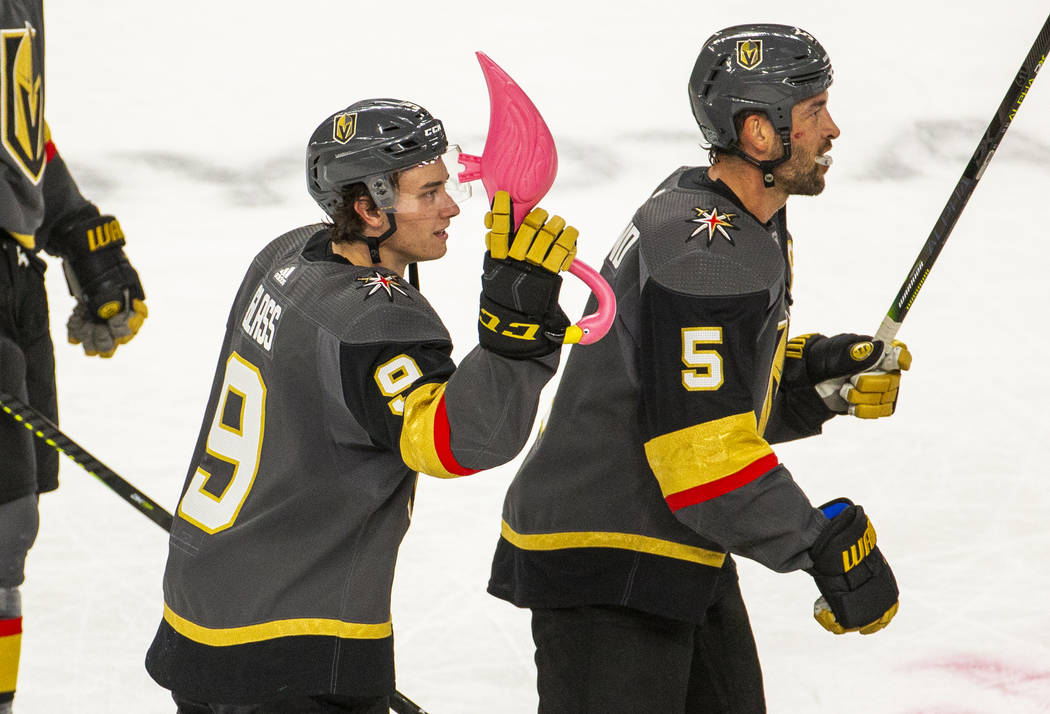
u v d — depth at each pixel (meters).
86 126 29.88
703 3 37.47
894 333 10.60
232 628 8.27
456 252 23.70
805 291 22.06
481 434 7.22
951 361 19.22
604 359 9.15
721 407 8.40
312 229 9.15
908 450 16.56
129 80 32.31
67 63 33.16
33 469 10.77
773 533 8.48
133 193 26.88
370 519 8.25
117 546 14.39
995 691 11.95
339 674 8.16
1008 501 15.35
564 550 9.36
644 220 8.91
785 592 13.73
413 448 7.37
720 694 9.96
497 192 6.93
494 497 15.66
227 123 30.28
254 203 26.69
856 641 12.77
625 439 9.14
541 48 34.66
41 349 11.60
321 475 8.09
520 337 7.05
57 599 13.34
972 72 32.56
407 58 34.22
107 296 13.08
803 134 8.91
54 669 12.23
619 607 9.36
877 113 30.27
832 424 17.23
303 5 36.94
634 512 9.20
